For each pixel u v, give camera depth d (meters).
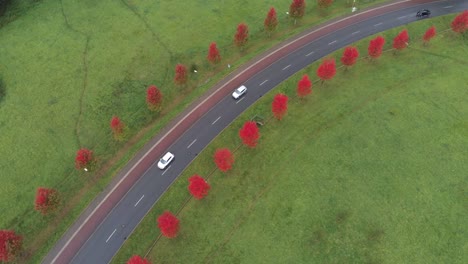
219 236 58.78
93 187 65.69
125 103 77.75
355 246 57.00
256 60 84.94
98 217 61.94
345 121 72.56
